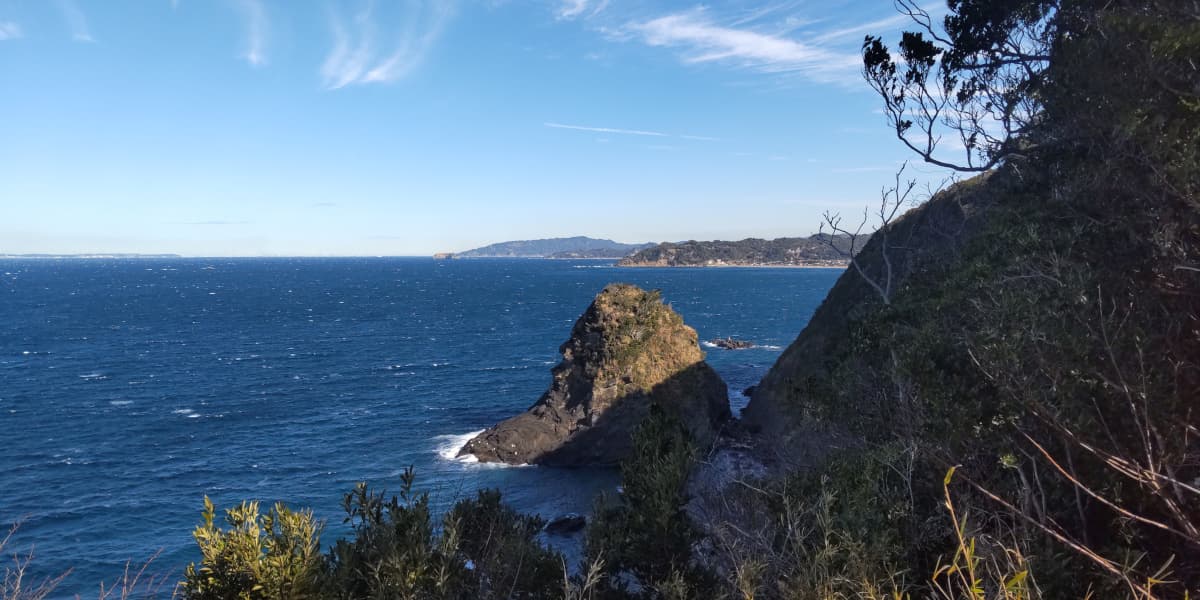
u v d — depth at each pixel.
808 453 13.52
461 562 7.60
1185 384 7.13
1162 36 8.79
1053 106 12.34
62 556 31.78
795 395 14.31
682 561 7.69
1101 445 6.83
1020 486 7.30
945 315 10.41
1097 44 10.53
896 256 43.94
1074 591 5.94
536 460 45.31
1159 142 8.09
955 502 7.12
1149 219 8.47
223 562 6.28
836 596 6.00
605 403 46.53
